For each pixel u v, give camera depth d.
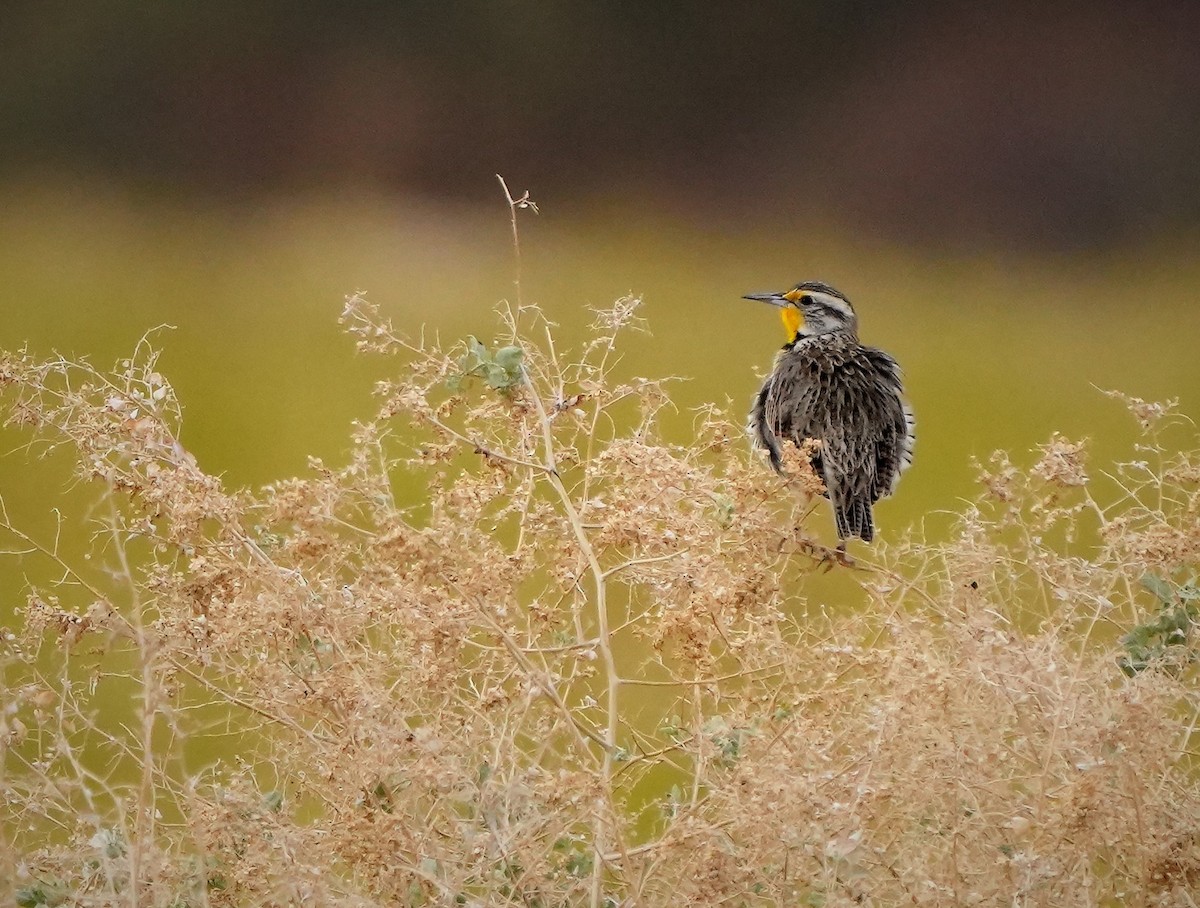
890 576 8.43
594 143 58.06
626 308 8.60
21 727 7.44
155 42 53.62
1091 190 56.88
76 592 13.75
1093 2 60.69
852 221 55.09
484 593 7.51
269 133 54.75
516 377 8.23
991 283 44.41
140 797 6.83
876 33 60.69
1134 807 7.17
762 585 7.89
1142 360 33.22
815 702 7.57
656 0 57.91
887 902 7.20
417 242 41.69
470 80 57.16
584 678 8.16
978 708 7.41
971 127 57.97
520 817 7.07
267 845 7.13
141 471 8.23
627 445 8.16
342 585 7.89
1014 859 6.87
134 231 40.88
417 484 16.06
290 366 26.33
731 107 59.53
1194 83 58.09
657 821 8.67
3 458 17.31
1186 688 7.59
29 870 7.26
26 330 28.16
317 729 7.66
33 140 52.91
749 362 28.58
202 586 7.73
